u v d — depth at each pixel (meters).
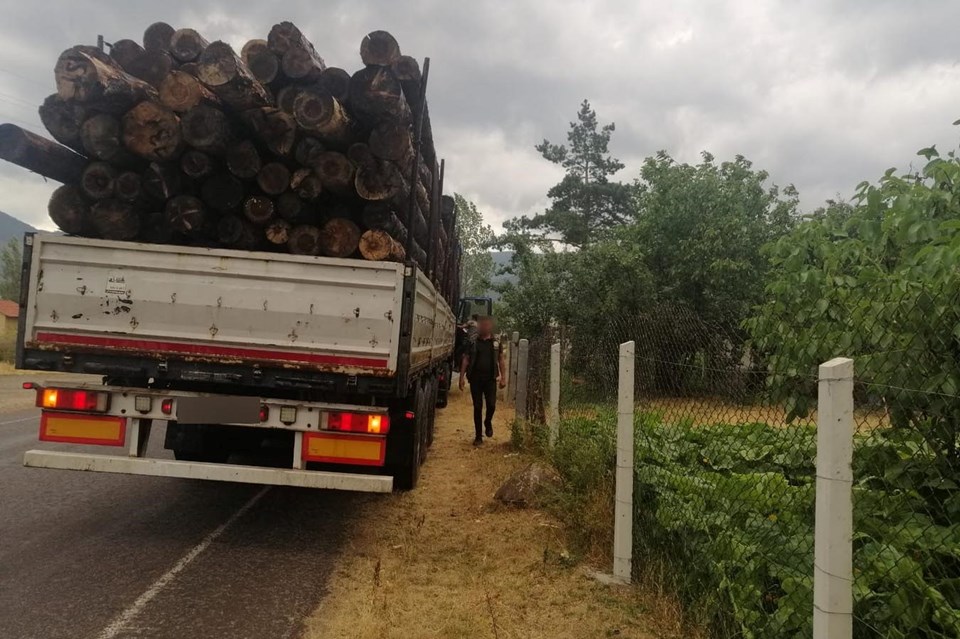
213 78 4.84
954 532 2.80
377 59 5.21
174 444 6.11
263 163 5.41
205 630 3.76
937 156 4.02
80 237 5.23
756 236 16.20
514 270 19.22
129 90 4.93
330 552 5.14
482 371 9.85
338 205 5.60
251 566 4.79
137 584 4.40
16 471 7.50
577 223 32.03
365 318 5.16
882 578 2.70
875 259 3.93
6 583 4.33
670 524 4.20
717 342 4.14
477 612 4.00
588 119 34.31
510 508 6.16
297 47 5.16
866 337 3.25
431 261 7.56
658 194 17.14
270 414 5.16
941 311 2.89
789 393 3.57
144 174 5.33
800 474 4.00
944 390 2.88
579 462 6.12
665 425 4.76
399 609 4.05
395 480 6.85
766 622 3.07
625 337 5.77
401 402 6.66
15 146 4.77
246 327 5.18
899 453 3.15
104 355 5.19
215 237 5.52
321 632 3.77
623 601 4.15
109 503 6.32
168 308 5.18
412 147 5.60
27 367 5.18
